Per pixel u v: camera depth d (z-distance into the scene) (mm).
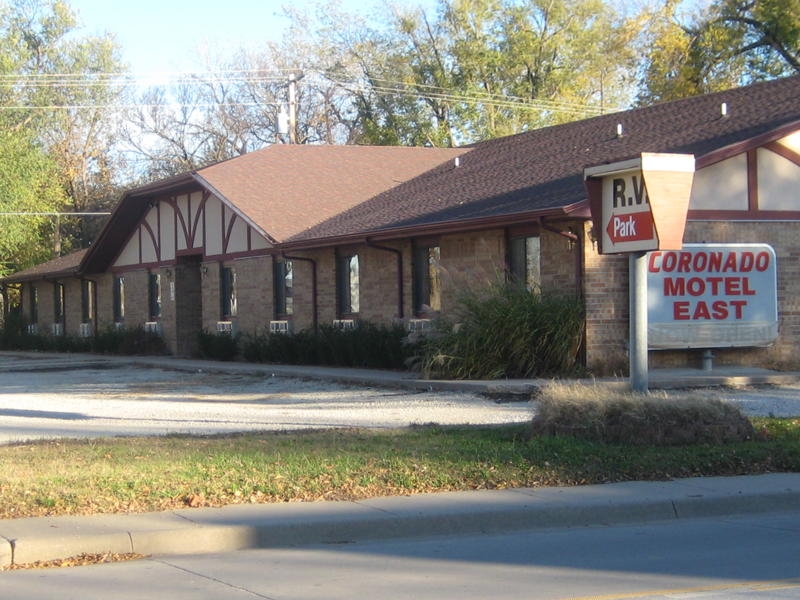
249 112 61562
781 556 9000
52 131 58188
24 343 46531
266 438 14039
